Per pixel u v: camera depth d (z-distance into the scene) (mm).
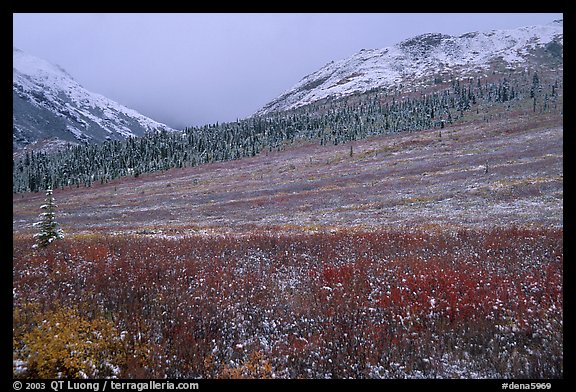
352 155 112375
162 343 9086
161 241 25547
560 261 15414
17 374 7121
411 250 19375
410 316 10578
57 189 140125
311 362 8531
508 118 135000
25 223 67688
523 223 27672
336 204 54062
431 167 72312
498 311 10672
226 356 8812
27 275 14180
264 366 8156
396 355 8695
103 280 13648
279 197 65375
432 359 8477
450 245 19922
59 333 8453
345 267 15484
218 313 11078
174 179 126312
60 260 17500
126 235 33125
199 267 16453
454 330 9844
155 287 13133
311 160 116250
